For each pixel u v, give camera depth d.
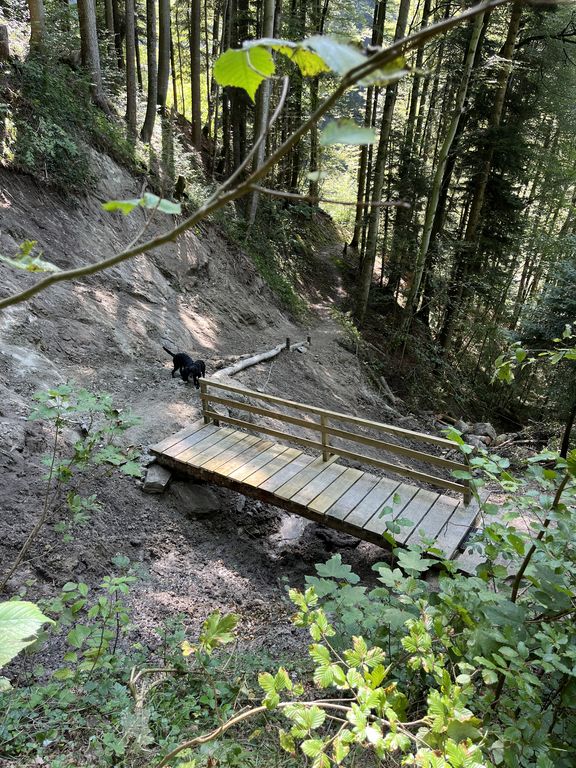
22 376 7.03
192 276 13.27
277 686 1.62
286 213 21.67
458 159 17.05
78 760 2.66
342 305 20.38
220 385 7.43
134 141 13.80
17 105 9.83
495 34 17.05
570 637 2.07
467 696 1.87
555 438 11.03
